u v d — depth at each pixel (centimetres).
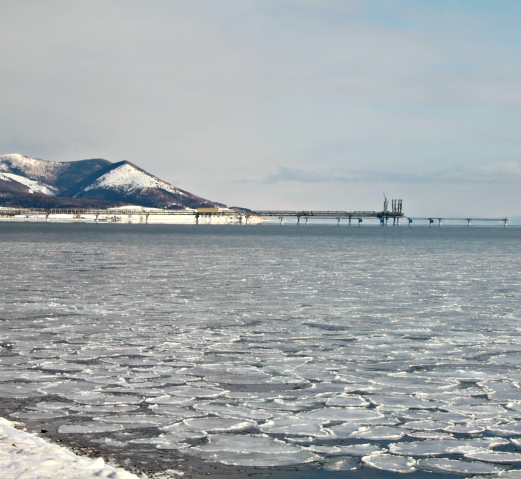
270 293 2762
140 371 1373
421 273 3878
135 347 1614
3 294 2655
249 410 1112
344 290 2903
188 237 11662
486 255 6159
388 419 1069
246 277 3512
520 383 1293
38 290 2803
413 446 949
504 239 12588
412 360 1491
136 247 7238
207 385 1268
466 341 1717
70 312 2177
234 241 9794
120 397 1180
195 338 1738
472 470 864
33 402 1143
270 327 1916
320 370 1392
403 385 1277
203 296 2638
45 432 984
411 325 1962
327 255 5944
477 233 19575
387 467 871
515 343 1692
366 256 5838
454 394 1215
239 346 1638
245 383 1285
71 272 3734
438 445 954
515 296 2700
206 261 4903
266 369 1398
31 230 15200
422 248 7806
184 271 3888
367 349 1609
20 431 898
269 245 8294
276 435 991
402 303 2459
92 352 1555
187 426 1025
